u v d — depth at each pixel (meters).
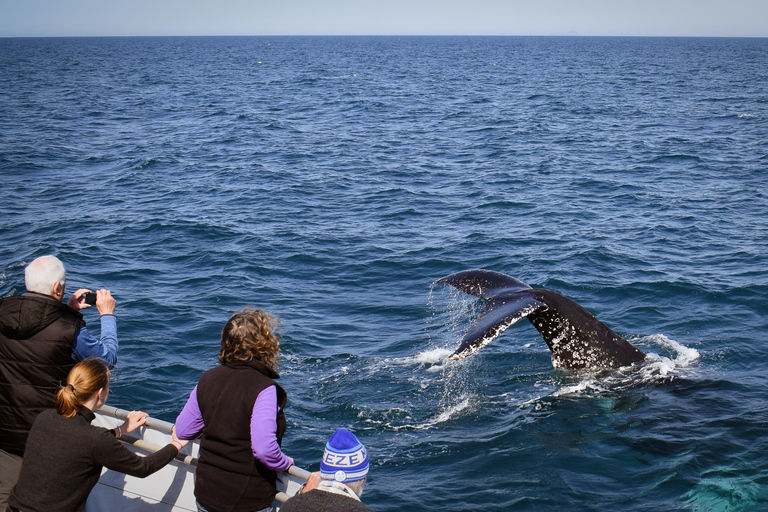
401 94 65.00
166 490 5.16
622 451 7.30
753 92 64.12
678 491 6.68
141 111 49.59
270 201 22.09
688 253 16.28
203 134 37.84
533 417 8.05
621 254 16.12
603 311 12.70
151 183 24.84
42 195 22.84
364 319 12.46
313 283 14.62
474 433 7.92
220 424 4.23
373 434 8.12
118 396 9.47
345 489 3.67
